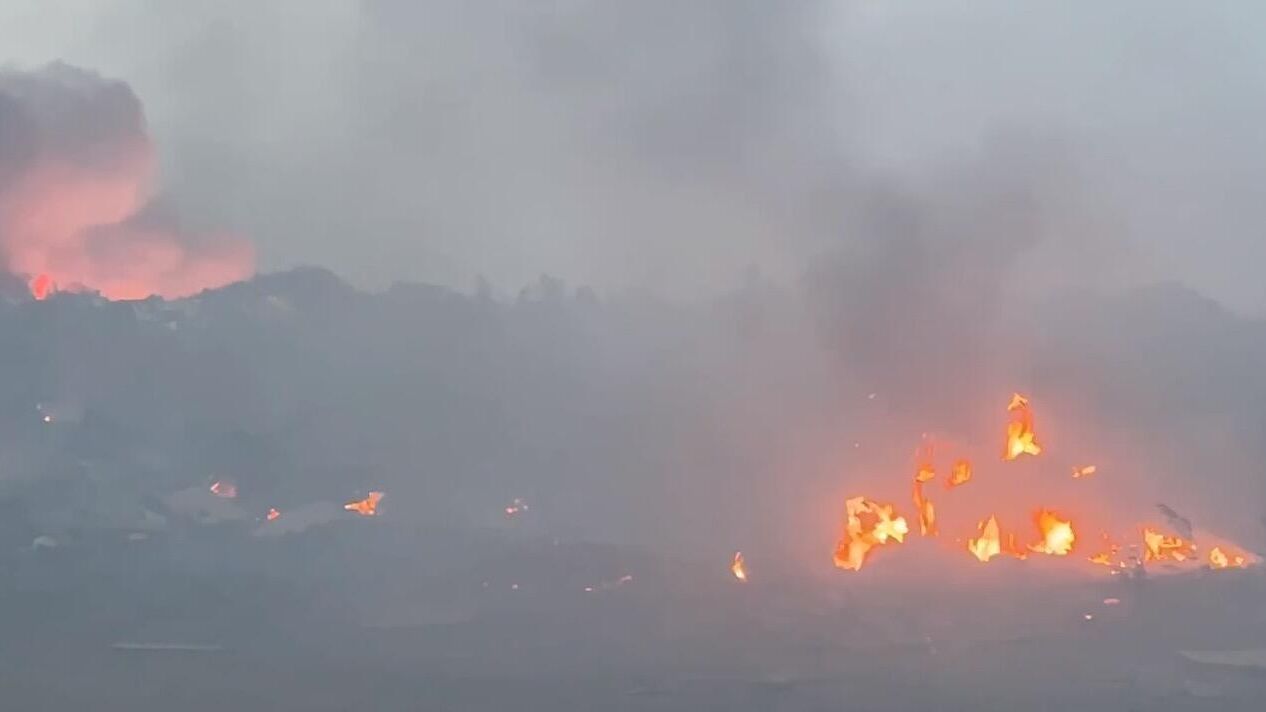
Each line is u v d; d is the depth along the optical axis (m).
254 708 32.56
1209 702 33.41
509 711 32.78
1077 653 38.91
